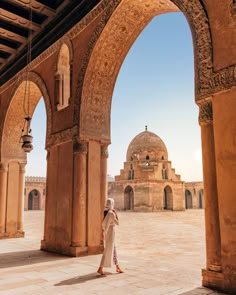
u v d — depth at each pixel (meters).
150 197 37.34
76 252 7.46
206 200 4.80
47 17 9.38
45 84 9.85
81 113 8.07
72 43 8.80
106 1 7.55
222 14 4.85
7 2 8.76
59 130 8.87
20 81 11.32
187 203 50.53
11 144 12.38
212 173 4.77
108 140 8.55
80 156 7.96
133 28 7.92
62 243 8.06
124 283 5.05
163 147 42.19
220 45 4.82
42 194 44.69
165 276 5.55
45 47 10.05
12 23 9.66
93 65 8.08
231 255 4.34
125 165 41.50
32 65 10.66
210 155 4.83
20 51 11.25
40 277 5.48
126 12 7.39
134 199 38.38
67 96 9.32
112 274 5.70
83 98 8.12
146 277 5.47
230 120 4.57
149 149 40.81
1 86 12.83
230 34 4.70
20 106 12.15
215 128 4.77
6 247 9.35
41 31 10.03
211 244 4.64
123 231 15.00
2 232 11.73
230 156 4.51
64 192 8.30
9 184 12.22
